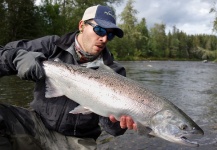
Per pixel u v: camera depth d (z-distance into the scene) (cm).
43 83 90
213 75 525
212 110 197
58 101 88
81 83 84
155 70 636
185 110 195
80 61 93
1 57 83
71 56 92
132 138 131
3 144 77
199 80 418
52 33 852
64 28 879
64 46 92
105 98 81
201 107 207
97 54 92
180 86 332
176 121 75
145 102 78
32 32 769
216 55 2031
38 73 84
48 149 88
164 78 428
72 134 92
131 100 79
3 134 79
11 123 82
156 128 77
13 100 204
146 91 80
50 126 89
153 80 391
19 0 707
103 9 90
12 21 714
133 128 81
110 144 124
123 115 80
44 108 89
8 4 702
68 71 86
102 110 82
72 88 85
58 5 875
